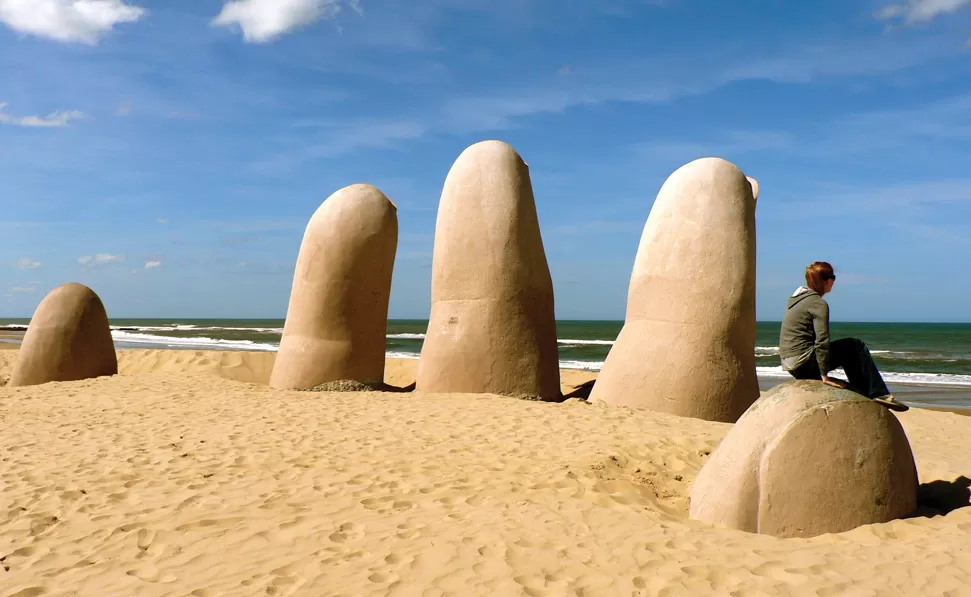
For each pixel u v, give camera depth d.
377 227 8.41
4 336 35.28
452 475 4.48
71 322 9.99
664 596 2.71
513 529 3.46
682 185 6.69
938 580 2.73
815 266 3.68
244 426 6.09
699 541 3.23
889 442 3.42
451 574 2.96
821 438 3.36
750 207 6.59
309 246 8.55
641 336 6.65
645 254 6.81
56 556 3.36
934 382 16.75
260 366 12.24
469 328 7.38
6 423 6.40
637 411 6.31
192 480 4.49
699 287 6.41
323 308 8.36
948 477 4.14
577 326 75.81
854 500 3.33
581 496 4.01
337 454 5.06
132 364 12.57
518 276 7.39
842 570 2.85
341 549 3.31
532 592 2.77
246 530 3.61
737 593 2.70
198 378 9.65
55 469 4.76
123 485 4.40
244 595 2.85
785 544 3.18
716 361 6.31
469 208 7.52
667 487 4.37
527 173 7.74
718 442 5.26
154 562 3.26
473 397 7.07
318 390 8.21
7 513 3.92
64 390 8.52
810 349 3.63
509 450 5.07
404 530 3.50
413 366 11.72
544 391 7.37
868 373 3.58
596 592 2.76
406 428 5.84
